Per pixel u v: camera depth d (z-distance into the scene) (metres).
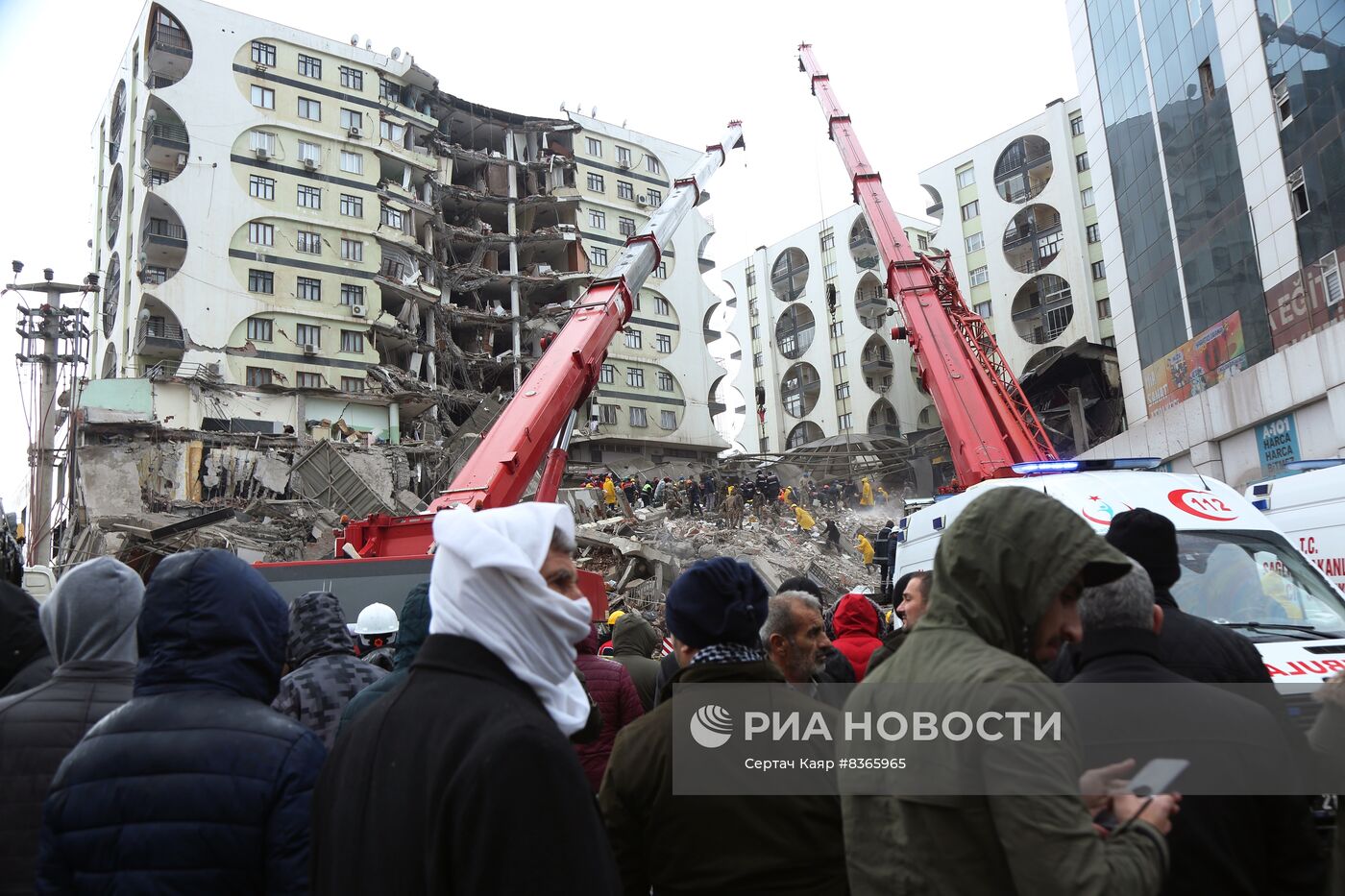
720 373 71.19
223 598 2.28
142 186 46.69
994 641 1.96
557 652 1.79
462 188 59.84
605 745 4.04
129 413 33.34
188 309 44.94
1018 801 1.66
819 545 32.16
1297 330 21.73
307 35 52.34
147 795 2.03
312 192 50.44
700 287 72.19
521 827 1.45
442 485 41.72
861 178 23.64
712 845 2.37
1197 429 25.48
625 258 19.11
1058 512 1.98
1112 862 1.63
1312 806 3.19
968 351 15.76
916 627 2.10
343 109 52.78
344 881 1.64
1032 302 64.19
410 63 56.22
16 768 2.49
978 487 7.21
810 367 80.88
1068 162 61.44
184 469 32.75
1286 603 5.33
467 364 58.12
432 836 1.51
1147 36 28.86
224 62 48.97
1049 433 43.59
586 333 15.66
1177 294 27.69
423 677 1.74
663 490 40.75
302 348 47.56
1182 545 5.73
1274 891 2.19
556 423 13.98
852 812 2.11
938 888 1.78
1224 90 24.58
